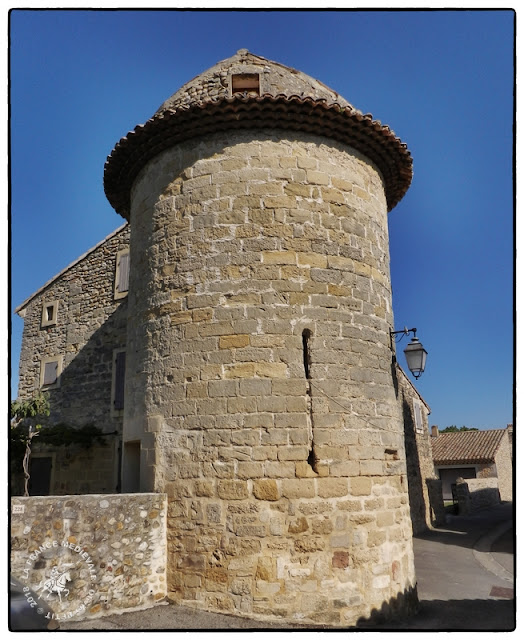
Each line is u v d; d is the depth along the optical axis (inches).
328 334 291.1
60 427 500.1
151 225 328.2
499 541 589.3
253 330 283.0
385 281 336.5
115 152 339.6
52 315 577.6
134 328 330.0
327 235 304.7
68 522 245.1
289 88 351.9
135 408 314.5
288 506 264.1
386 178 368.8
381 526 284.7
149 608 261.3
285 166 305.0
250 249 293.3
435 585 386.6
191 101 357.7
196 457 278.4
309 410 278.7
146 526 271.4
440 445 1249.4
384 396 309.1
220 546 264.4
